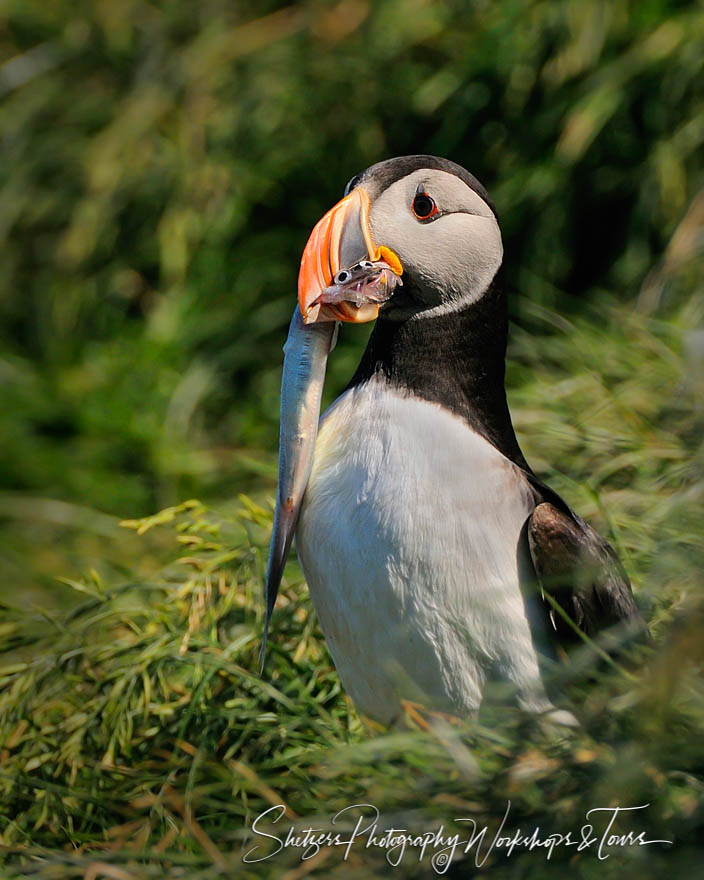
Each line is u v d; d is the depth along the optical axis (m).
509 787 4.66
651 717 4.53
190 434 10.94
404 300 5.32
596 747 4.73
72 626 6.87
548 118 10.38
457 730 4.90
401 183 5.30
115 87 12.70
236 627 6.73
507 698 5.14
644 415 7.53
